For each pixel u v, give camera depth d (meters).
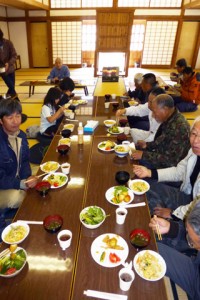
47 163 1.84
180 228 1.41
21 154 1.99
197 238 0.97
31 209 1.39
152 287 0.99
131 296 0.95
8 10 9.27
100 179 1.68
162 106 2.17
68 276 1.02
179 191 1.97
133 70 9.79
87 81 7.86
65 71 6.06
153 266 1.06
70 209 1.40
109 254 1.12
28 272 1.04
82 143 2.21
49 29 9.47
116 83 6.75
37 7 8.27
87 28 9.88
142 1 8.94
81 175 1.72
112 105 3.44
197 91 4.92
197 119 1.56
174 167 1.96
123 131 2.48
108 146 2.11
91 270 1.05
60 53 10.00
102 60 10.56
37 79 8.03
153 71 9.65
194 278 1.29
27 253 1.12
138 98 4.17
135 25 9.78
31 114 4.84
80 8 9.02
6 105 1.71
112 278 1.01
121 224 1.30
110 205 1.44
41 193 1.48
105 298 0.94
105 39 8.02
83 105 3.52
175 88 5.58
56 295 0.95
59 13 9.17
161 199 1.91
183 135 2.16
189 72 4.91
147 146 2.50
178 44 9.73
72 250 1.14
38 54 10.12
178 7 9.02
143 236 1.19
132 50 10.34
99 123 2.77
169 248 1.39
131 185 1.61
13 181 1.79
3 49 5.01
